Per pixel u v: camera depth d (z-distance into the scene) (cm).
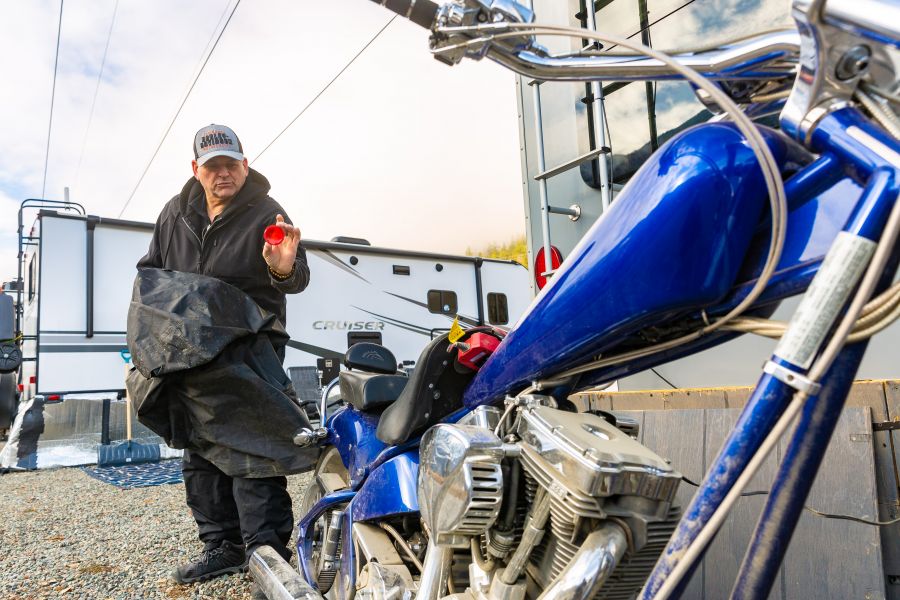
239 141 300
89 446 742
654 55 96
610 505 124
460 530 140
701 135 113
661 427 251
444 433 146
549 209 361
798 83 96
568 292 131
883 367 248
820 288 87
